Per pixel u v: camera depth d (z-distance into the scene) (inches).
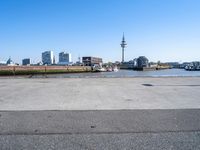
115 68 5551.2
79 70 4089.6
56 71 3452.3
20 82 706.2
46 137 198.7
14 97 402.9
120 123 237.8
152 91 476.7
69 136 201.0
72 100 369.7
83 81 740.0
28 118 256.8
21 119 253.1
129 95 422.3
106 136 201.0
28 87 559.5
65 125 231.1
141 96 410.0
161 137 198.5
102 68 4840.1
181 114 274.5
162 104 335.0
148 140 191.8
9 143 185.9
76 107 314.0
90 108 307.4
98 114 274.4
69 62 6973.4
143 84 621.9
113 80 775.7
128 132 210.8
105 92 463.8
